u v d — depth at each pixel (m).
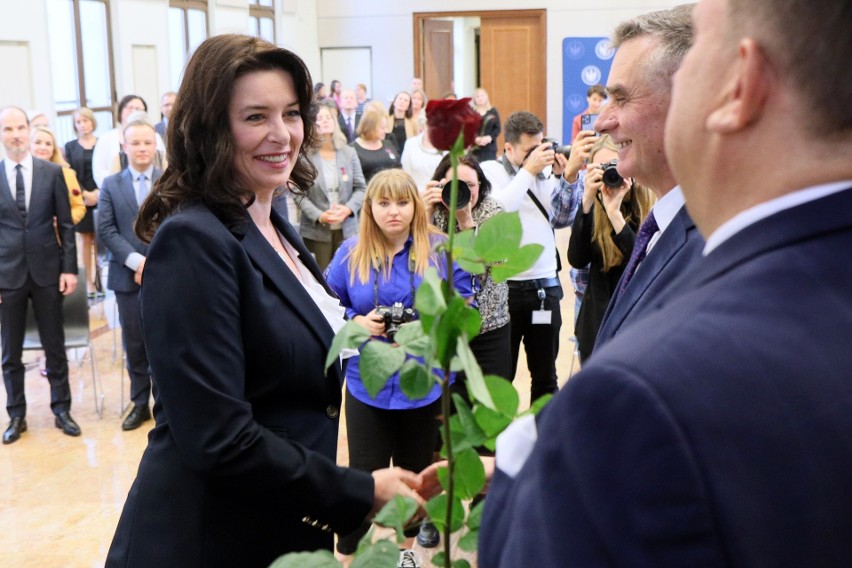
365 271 3.11
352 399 3.10
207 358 1.48
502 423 0.98
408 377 0.95
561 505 0.62
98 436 4.85
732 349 0.61
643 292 1.32
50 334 4.88
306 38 15.23
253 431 1.51
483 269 0.94
